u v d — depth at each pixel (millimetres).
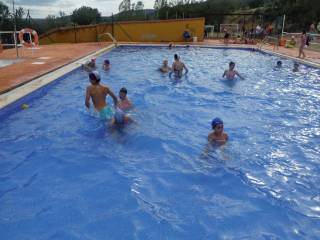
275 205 4102
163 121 7047
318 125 7039
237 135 6355
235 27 34969
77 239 3438
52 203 4066
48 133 6281
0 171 4863
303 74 12914
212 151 5605
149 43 24641
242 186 4535
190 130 6582
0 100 7516
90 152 5512
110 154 5449
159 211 3930
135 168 5000
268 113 7820
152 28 26906
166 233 3543
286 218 3840
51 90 9453
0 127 6586
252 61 16688
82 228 3607
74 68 12188
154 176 4770
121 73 12516
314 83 11258
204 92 9672
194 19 26578
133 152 5535
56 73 11023
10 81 9273
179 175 4805
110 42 25469
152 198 4211
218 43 25469
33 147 5688
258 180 4703
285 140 6164
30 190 4359
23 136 6145
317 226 3701
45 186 4465
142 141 5949
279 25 27891
